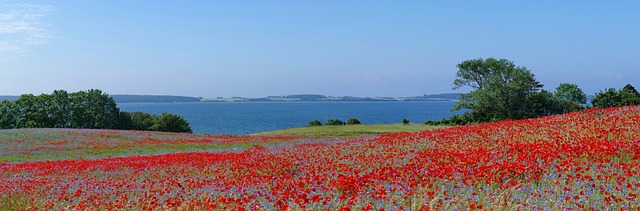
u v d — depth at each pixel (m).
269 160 22.39
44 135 48.47
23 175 23.61
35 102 94.88
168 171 21.94
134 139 48.81
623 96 80.81
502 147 19.56
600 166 13.05
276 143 43.06
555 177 12.36
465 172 13.30
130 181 19.14
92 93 99.38
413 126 70.75
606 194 10.06
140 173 22.23
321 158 21.73
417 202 10.31
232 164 22.19
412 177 14.05
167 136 52.28
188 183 16.23
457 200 10.10
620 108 29.58
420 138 26.48
